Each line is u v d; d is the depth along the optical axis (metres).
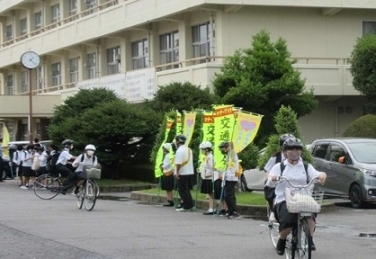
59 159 26.16
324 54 36.88
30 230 16.36
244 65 30.75
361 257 12.52
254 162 23.16
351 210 20.98
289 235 11.44
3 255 12.95
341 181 22.12
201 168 20.55
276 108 30.77
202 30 37.03
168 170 22.56
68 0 52.50
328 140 23.28
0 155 37.84
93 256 12.63
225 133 19.66
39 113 48.62
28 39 55.06
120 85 41.28
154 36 41.06
